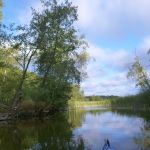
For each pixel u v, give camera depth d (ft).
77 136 83.56
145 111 187.11
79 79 171.12
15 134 91.04
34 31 146.41
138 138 77.46
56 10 150.61
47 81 166.81
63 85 169.99
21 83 144.15
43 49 154.10
